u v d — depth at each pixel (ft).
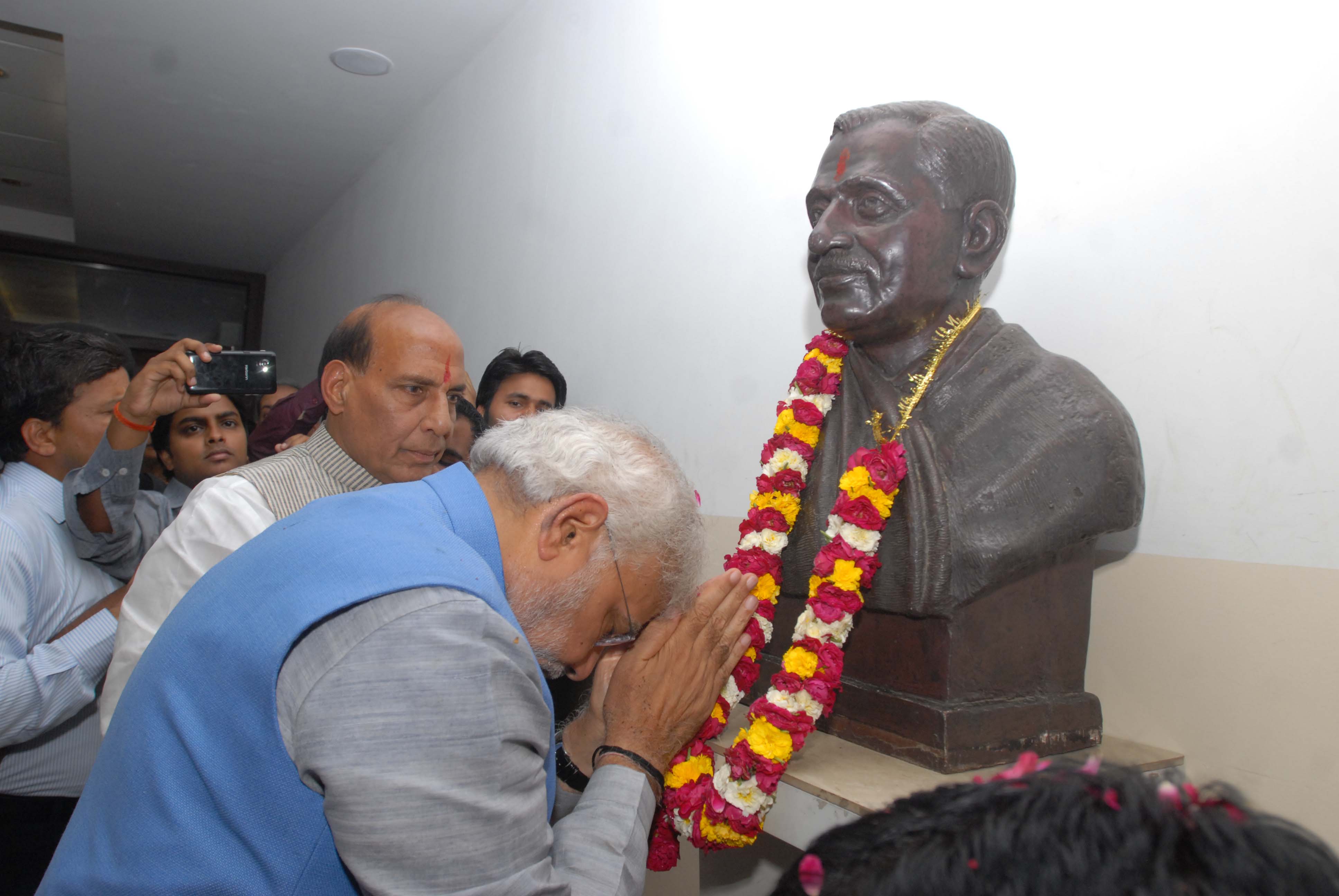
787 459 4.00
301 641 2.24
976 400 3.59
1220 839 1.14
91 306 20.40
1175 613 3.68
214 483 3.97
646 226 7.01
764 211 5.84
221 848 2.26
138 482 4.62
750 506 5.73
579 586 2.73
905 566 3.46
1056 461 3.36
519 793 2.29
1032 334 4.33
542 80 8.79
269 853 2.23
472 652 2.23
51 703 4.22
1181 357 3.73
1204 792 1.32
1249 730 3.41
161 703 2.37
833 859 1.40
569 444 2.75
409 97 11.55
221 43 10.38
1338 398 3.23
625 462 2.79
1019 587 3.50
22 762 4.65
